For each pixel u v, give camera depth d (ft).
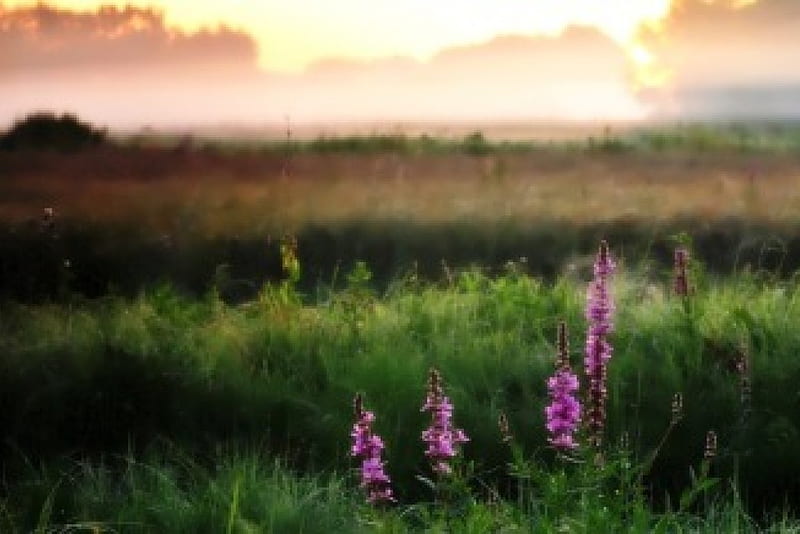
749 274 39.47
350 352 32.19
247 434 27.14
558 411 19.92
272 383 29.35
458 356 31.17
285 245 36.73
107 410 27.27
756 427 26.50
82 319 35.68
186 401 27.86
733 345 30.89
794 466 25.55
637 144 97.04
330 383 29.91
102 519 22.25
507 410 27.94
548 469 25.20
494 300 36.60
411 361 30.22
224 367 30.27
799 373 28.96
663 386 28.68
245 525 20.94
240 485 22.34
